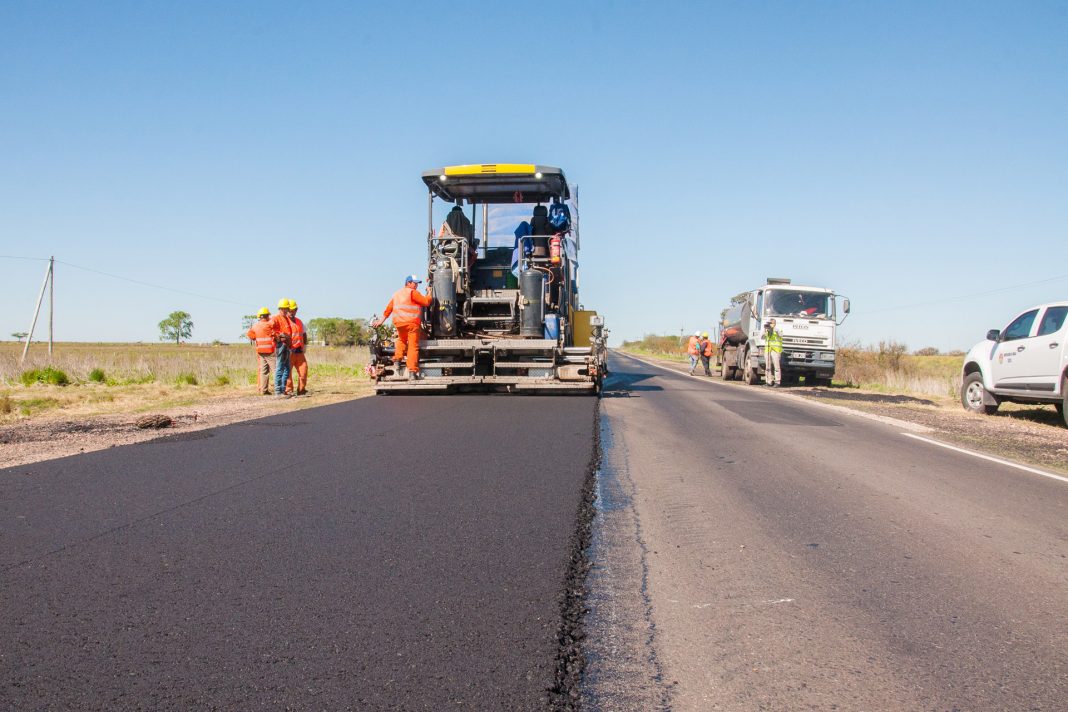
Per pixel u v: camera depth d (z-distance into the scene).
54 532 4.98
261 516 5.43
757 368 25.36
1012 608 4.02
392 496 6.09
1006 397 14.67
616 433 10.44
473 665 3.14
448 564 4.42
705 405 15.10
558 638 3.42
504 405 13.47
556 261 15.43
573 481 6.77
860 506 6.30
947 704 2.96
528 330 15.20
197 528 5.11
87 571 4.22
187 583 4.05
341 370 27.75
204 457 7.81
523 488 6.45
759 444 9.72
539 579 4.20
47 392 17.22
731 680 3.11
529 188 15.59
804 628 3.68
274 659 3.17
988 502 6.67
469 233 15.81
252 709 2.77
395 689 2.93
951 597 4.16
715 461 8.33
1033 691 3.08
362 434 9.54
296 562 4.42
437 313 15.45
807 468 8.03
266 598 3.85
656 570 4.49
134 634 3.40
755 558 4.79
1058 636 3.65
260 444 8.69
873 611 3.93
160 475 6.85
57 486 6.37
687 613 3.83
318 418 11.34
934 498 6.74
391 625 3.53
